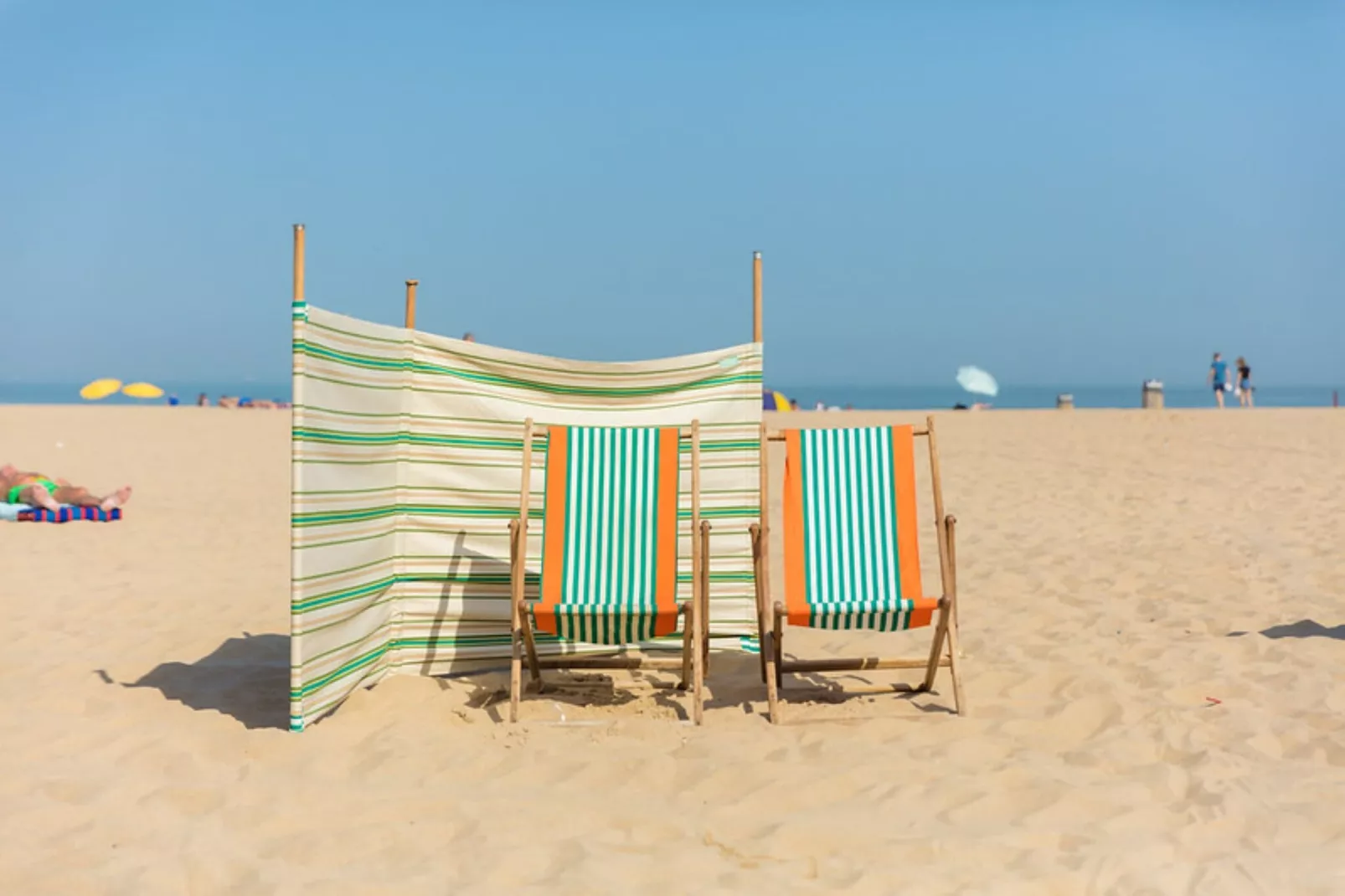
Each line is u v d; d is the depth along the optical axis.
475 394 5.42
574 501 4.84
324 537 4.50
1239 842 3.39
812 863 3.24
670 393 5.69
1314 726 4.45
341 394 4.61
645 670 5.52
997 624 6.40
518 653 4.72
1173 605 6.69
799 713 4.79
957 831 3.47
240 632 6.18
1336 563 7.76
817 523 4.92
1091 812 3.61
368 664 5.05
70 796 3.71
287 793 3.73
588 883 3.09
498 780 3.95
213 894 3.07
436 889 3.06
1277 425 16.67
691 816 3.60
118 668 5.33
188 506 11.36
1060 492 11.55
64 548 8.70
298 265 4.27
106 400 81.62
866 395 149.38
